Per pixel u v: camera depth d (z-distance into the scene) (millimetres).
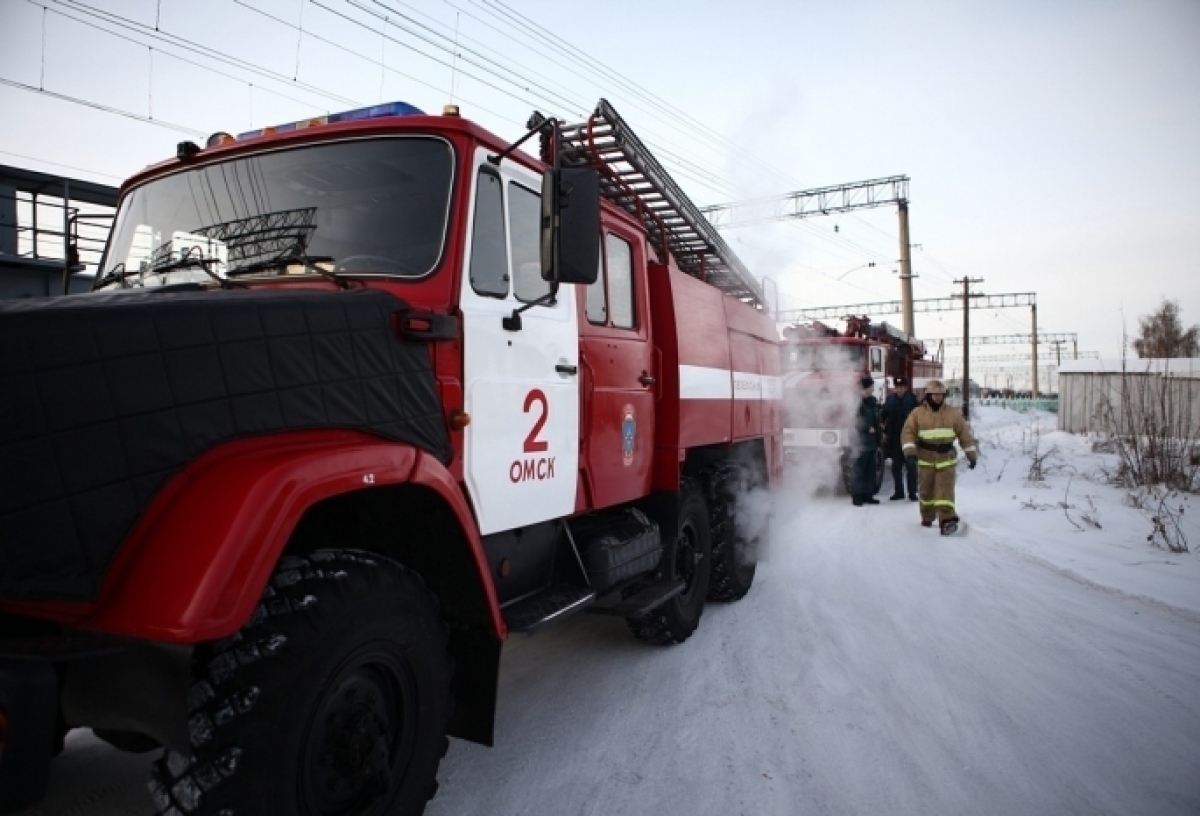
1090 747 3457
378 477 2189
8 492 1593
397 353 2463
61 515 1655
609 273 4105
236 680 1871
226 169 3092
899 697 4012
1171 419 12516
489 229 2988
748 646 4836
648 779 3150
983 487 12508
